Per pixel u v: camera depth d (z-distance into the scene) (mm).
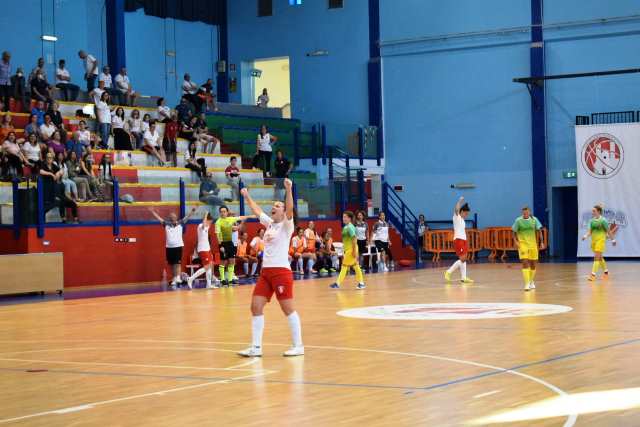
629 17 38281
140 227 30312
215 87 45531
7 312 20422
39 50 37656
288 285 12125
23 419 8438
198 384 10078
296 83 44688
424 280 27547
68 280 28375
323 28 44062
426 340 13391
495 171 40750
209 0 45000
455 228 26031
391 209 41844
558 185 39562
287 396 9211
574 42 39250
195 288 27266
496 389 9258
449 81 41594
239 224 31641
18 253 27672
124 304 21812
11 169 29344
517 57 40281
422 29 42062
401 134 42562
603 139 37188
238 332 15195
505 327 14750
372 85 42938
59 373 11242
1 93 32844
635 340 12820
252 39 45406
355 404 8695
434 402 8680
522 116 40219
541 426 7555
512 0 40312
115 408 8836
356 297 21891
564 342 12734
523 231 22578
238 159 37531
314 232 33562
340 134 41156
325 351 12484
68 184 29016
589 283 24547
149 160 34219
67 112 35031
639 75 38125
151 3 42281
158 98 37781
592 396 8773
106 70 37062
